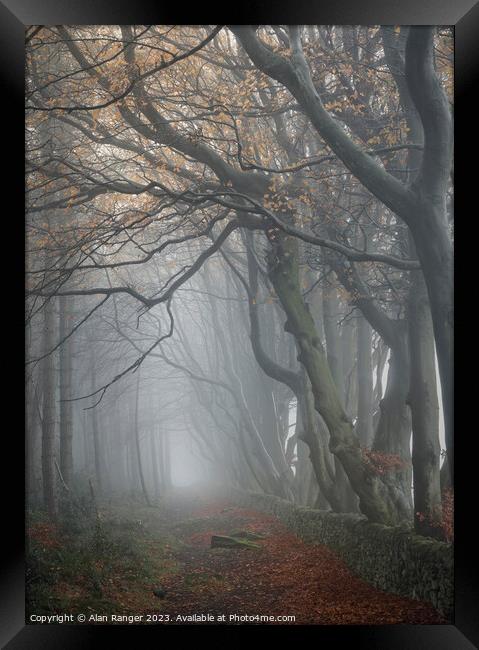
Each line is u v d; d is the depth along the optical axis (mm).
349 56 16672
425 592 11477
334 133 11945
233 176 16797
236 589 14438
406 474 16719
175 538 24047
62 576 12969
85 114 16719
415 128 15250
